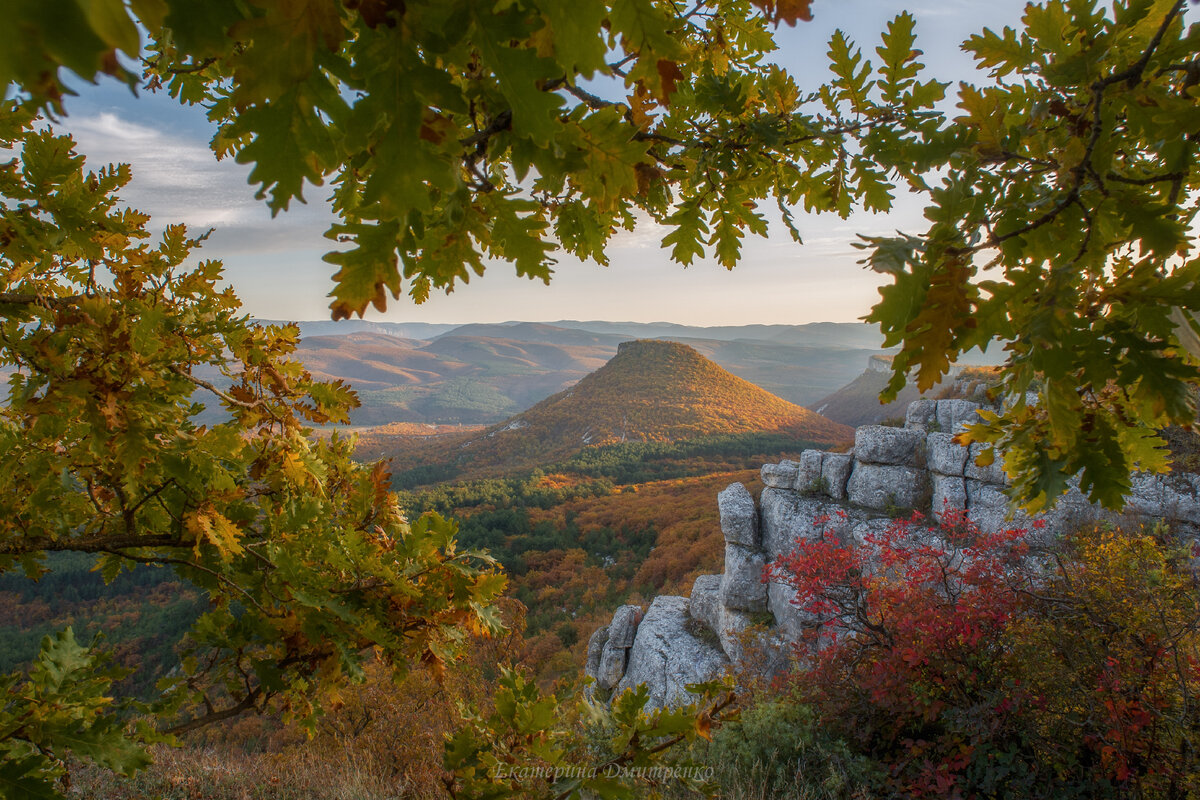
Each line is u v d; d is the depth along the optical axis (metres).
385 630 1.76
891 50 0.94
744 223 1.17
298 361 1.97
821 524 13.24
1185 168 0.71
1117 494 0.83
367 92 0.43
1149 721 4.03
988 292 0.67
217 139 1.08
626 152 0.62
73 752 1.49
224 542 1.63
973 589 5.88
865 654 6.20
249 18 0.39
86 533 1.88
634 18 0.47
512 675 1.57
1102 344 0.67
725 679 1.40
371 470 2.07
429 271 0.65
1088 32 0.79
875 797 4.88
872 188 1.01
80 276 1.49
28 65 0.21
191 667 1.92
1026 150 0.81
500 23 0.43
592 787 1.35
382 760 7.13
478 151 0.64
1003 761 4.52
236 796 4.88
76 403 1.26
